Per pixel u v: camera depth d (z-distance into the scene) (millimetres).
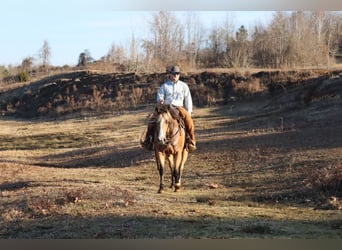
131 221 9641
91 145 37188
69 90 67375
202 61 77750
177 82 13688
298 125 28766
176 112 13156
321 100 37094
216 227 9195
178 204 11672
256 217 10266
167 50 72062
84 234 8977
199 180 17516
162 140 12688
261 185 15836
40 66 103500
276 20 66625
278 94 48375
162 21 71938
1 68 99562
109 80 66438
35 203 11477
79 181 17719
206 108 49875
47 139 42781
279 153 20250
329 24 69250
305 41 63312
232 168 19219
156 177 18953
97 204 11148
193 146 13844
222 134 29812
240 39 73312
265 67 66188
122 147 30312
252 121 35344
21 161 29594
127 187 15758
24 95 72250
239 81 54438
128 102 58906
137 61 72750
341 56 70750
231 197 13828
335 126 25375
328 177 13742
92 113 58156
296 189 13992
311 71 51438
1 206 11992
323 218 10328
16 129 53031
